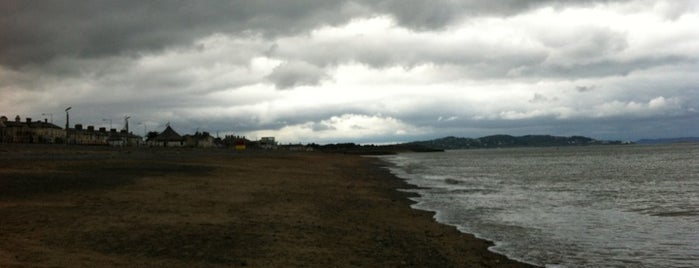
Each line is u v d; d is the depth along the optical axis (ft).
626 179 149.28
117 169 118.11
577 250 48.52
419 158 470.39
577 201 90.99
